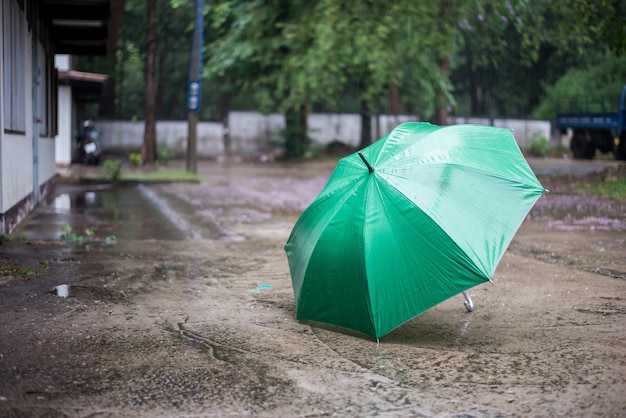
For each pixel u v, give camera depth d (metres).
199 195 17.94
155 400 3.89
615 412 3.71
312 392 4.04
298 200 16.78
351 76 30.42
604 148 28.64
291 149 39.16
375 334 4.87
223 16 28.89
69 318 5.63
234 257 8.76
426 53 26.78
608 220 12.15
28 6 11.96
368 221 4.95
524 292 6.76
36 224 11.32
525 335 5.29
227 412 3.73
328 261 5.11
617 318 5.75
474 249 4.75
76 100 34.97
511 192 5.02
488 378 4.29
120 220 12.48
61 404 3.82
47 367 4.43
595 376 4.31
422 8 21.14
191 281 7.25
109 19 15.11
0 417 3.62
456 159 5.10
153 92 28.50
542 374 4.36
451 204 4.90
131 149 38.06
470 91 44.78
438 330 5.47
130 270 7.71
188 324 5.57
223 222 12.48
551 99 38.75
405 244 4.85
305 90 28.30
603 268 7.96
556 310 6.05
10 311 5.79
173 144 40.09
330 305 5.12
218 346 4.97
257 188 20.42
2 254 8.38
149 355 4.73
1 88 8.95
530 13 22.14
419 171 5.05
